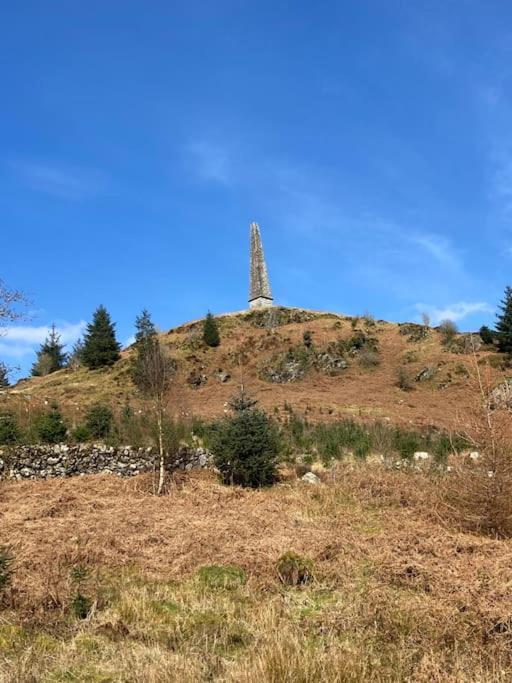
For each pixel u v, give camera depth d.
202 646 5.93
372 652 5.76
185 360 47.31
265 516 12.32
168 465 18.77
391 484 15.26
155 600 7.21
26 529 10.84
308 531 10.75
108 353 47.94
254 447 17.00
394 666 5.48
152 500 14.52
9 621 6.43
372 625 6.42
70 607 6.88
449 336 50.38
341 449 20.70
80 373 47.00
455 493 11.34
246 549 9.48
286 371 47.00
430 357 47.34
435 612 6.59
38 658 5.52
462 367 43.41
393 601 7.05
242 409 20.52
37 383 46.72
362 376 46.19
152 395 20.34
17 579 7.80
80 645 5.88
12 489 15.73
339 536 10.26
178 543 9.98
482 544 9.41
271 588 7.95
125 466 18.38
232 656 5.71
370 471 17.02
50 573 7.99
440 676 5.22
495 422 11.01
